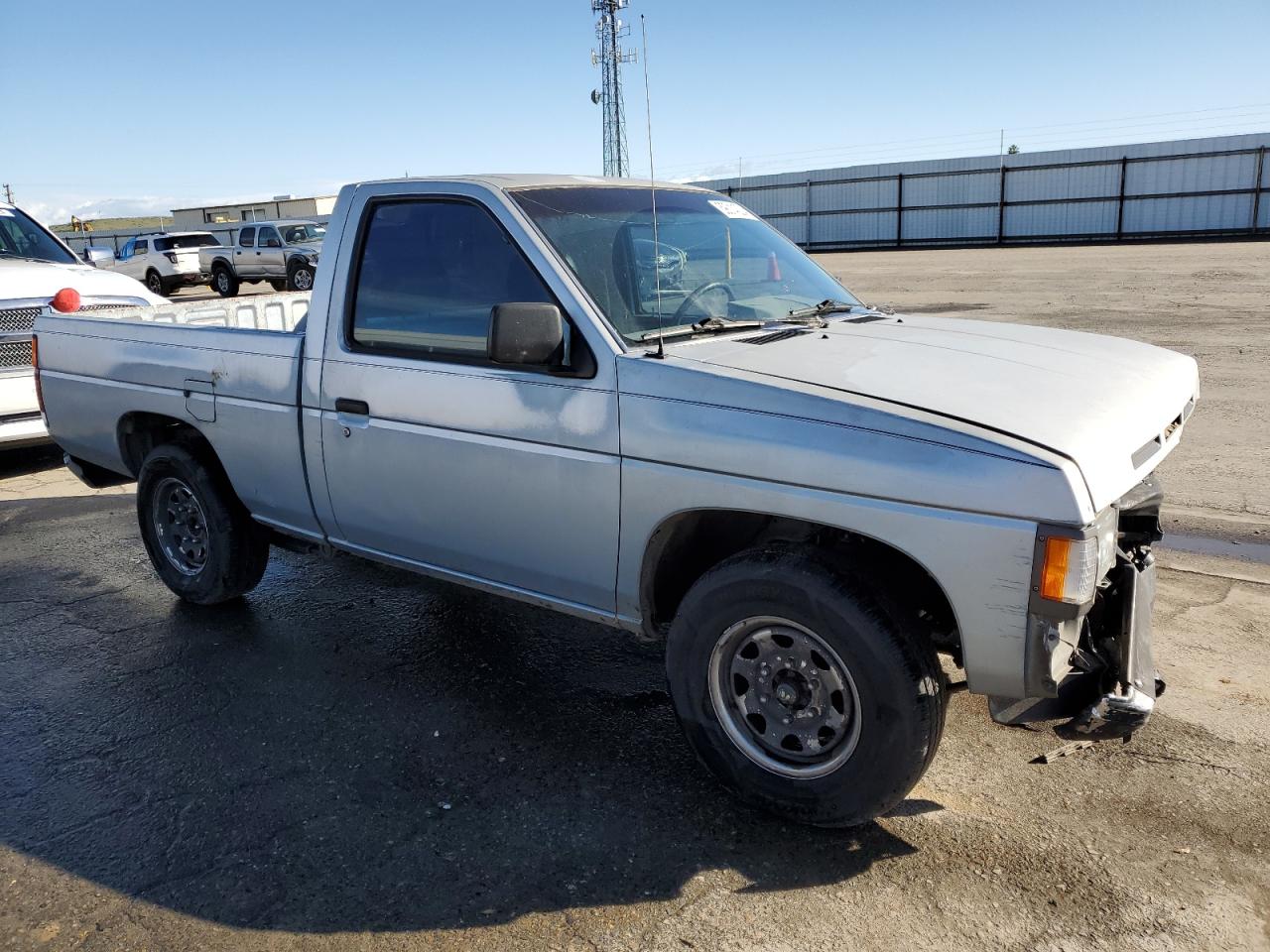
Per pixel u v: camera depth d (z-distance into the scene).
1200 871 2.72
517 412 3.29
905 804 3.09
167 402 4.59
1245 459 6.82
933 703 2.71
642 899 2.70
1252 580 4.75
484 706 3.85
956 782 3.21
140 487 4.90
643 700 3.87
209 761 3.50
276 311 6.43
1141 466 2.79
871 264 30.97
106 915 2.71
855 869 2.79
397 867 2.88
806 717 2.91
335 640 4.52
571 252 3.31
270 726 3.73
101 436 5.09
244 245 25.98
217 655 4.38
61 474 7.95
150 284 27.77
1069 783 3.17
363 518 3.92
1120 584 2.86
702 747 3.12
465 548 3.61
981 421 2.61
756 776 3.01
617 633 4.53
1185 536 5.40
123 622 4.80
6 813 3.21
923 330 3.64
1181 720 3.52
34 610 4.99
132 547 5.98
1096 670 2.84
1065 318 14.12
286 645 4.48
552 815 3.11
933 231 44.19
